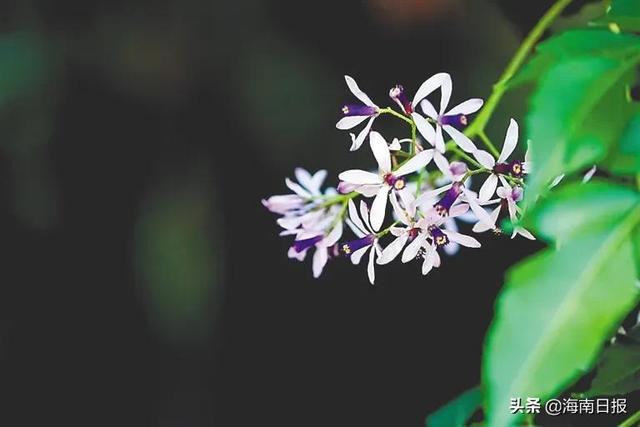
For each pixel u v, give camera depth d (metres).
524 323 0.41
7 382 1.35
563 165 0.42
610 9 0.45
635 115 0.42
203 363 1.30
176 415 1.31
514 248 0.98
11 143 1.21
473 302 1.15
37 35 1.21
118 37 1.22
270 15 1.21
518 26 0.59
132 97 1.24
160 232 1.25
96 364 1.34
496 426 0.41
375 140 0.48
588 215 0.42
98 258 1.29
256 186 1.25
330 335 1.28
